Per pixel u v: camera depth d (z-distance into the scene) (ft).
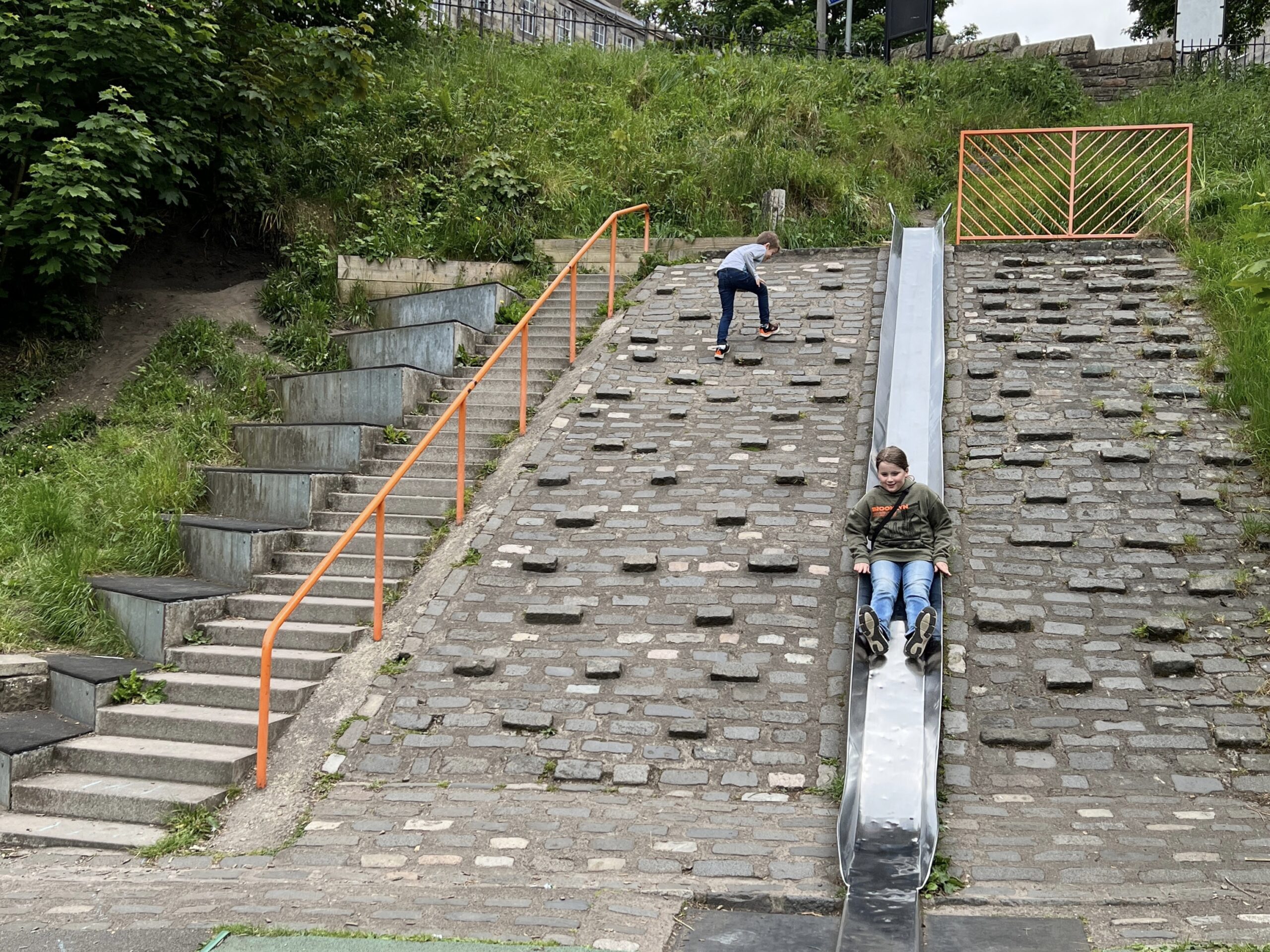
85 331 41.29
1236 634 22.68
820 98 62.34
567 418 33.63
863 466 29.58
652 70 66.85
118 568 29.45
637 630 24.27
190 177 43.52
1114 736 20.49
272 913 15.97
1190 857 16.81
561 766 20.56
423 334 39.32
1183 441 29.12
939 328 35.37
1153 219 42.65
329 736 22.12
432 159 53.31
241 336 42.83
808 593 24.89
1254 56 65.87
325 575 28.40
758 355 36.09
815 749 20.62
